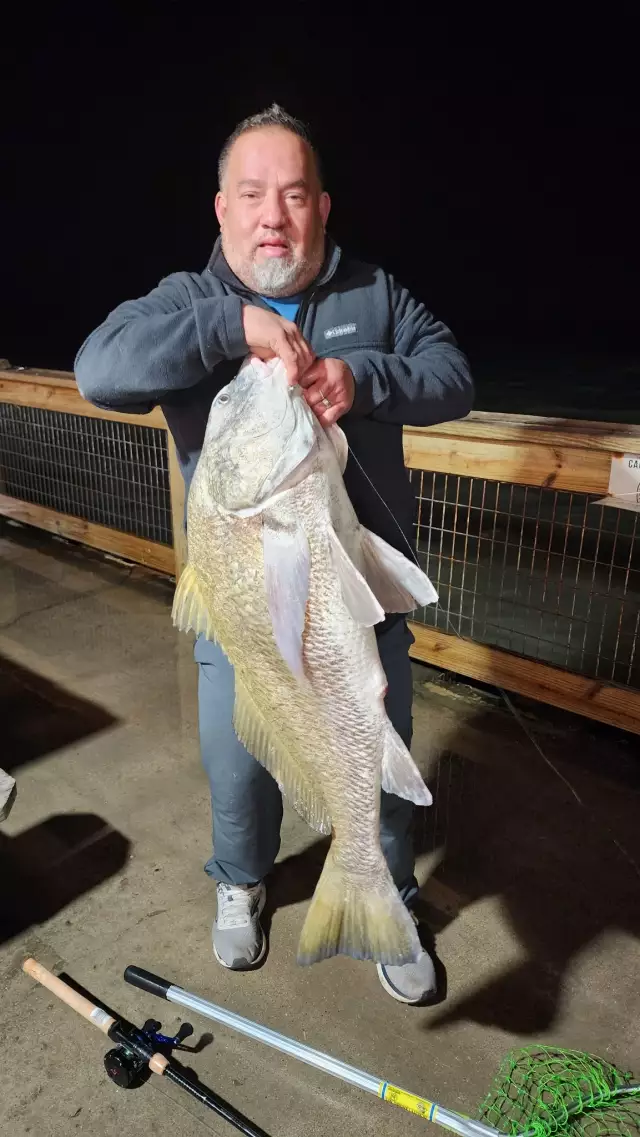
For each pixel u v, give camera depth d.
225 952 2.20
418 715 3.52
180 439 1.86
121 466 5.05
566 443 3.02
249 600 1.53
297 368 1.40
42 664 3.99
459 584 4.70
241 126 1.68
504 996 2.14
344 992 2.15
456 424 3.30
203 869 2.60
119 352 1.54
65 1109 1.83
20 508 5.83
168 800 2.96
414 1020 2.06
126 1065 1.85
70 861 2.64
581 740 3.33
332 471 1.43
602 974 2.21
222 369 1.75
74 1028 2.03
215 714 2.06
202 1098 1.81
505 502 6.22
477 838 2.75
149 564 4.98
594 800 2.95
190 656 4.07
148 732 3.39
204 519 1.55
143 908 2.44
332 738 1.57
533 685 3.44
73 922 2.39
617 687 3.19
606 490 2.97
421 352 1.83
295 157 1.62
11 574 5.19
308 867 2.63
